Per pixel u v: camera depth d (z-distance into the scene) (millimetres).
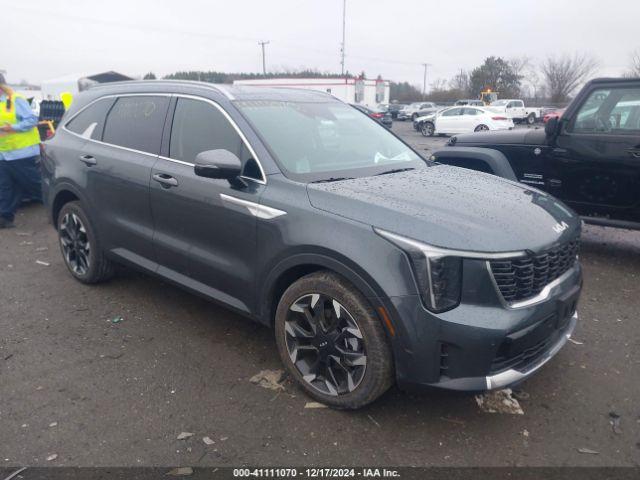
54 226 5066
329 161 3588
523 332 2648
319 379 3100
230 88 3865
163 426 2920
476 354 2572
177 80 4168
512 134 6305
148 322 4184
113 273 4836
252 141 3389
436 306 2586
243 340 3902
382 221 2758
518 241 2727
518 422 2988
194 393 3230
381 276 2660
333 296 2887
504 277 2639
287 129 3639
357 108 4633
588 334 4043
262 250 3195
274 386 3305
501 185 3600
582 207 5789
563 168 5816
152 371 3475
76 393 3221
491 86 65375
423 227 2682
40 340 3881
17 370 3473
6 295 4699
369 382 2838
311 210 2975
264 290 3250
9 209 7000
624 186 5426
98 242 4562
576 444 2809
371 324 2752
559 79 57156
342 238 2803
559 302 2895
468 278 2590
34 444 2764
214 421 2969
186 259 3738
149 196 3922
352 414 3031
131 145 4195
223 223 3408
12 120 6680
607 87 5465
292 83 41375
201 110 3771
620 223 5547
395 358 2719
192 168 3668
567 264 3170
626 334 4043
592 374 3486
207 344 3840
